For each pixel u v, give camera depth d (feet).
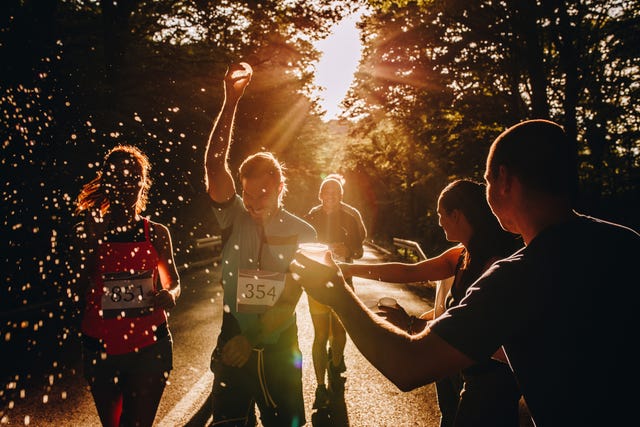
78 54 34.40
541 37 42.27
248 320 7.68
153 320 7.66
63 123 29.60
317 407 12.75
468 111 48.55
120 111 35.01
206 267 47.50
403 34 45.11
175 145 46.09
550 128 4.09
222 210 7.70
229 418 7.34
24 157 27.78
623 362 3.47
